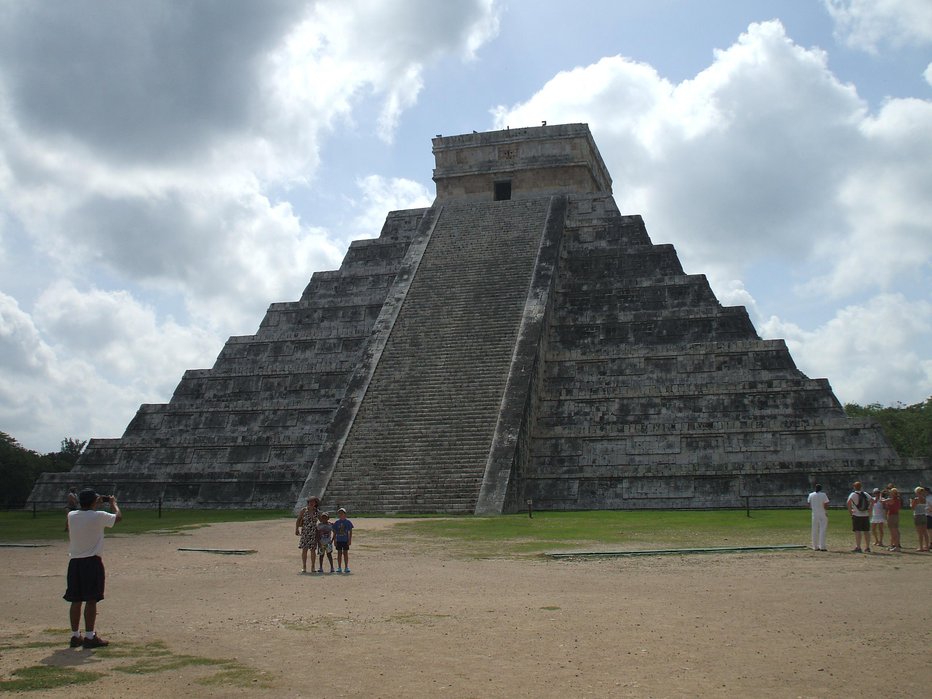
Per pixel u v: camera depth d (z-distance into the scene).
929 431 74.00
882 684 10.00
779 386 40.53
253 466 44.94
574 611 14.48
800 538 25.70
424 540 25.83
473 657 11.42
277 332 51.22
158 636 12.77
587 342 45.34
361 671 10.77
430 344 43.91
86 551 12.20
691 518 32.22
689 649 11.74
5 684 10.16
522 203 53.41
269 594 16.53
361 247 54.78
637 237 50.09
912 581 17.50
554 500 39.56
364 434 39.59
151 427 48.81
